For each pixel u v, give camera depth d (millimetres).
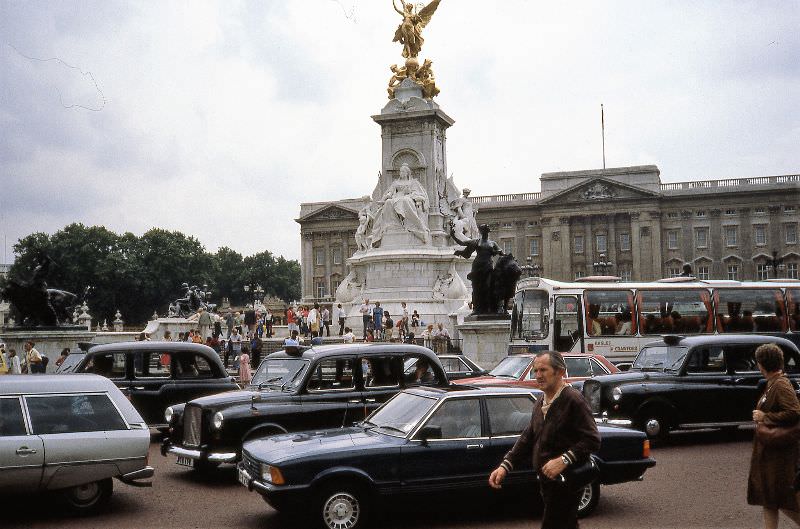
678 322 37438
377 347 20547
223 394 20312
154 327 70812
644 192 166625
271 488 14367
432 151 65125
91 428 16156
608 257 168875
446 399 15523
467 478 15117
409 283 62250
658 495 18094
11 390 15844
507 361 28531
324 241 186750
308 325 58812
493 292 43906
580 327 37438
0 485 15234
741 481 19469
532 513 16391
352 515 14664
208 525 15773
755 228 164375
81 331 51062
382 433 15672
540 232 175375
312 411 19422
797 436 12375
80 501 16531
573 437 10344
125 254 189375
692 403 23922
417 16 67875
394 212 63656
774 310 37969
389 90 67375
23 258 179250
